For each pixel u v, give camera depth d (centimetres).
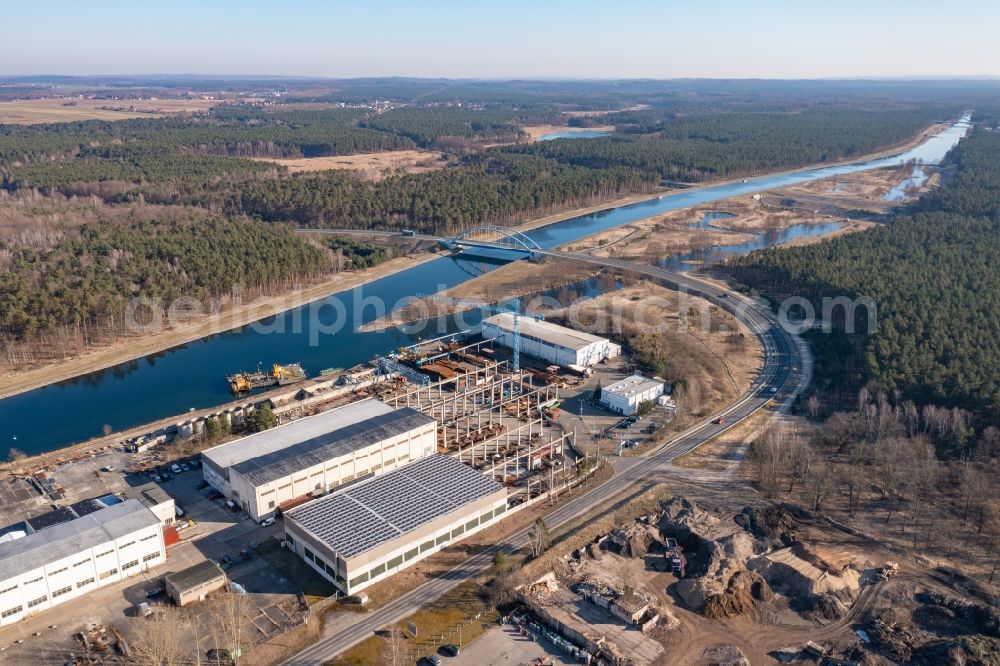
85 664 10919
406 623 11900
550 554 13512
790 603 12356
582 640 11462
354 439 16112
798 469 16325
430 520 13488
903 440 16350
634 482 16075
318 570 13050
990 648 10862
